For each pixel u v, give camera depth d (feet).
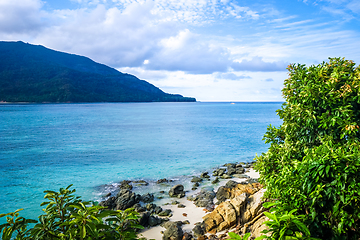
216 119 295.69
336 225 16.44
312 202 16.48
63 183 63.31
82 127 202.59
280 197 20.95
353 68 25.99
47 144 122.52
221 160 88.94
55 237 13.78
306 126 25.55
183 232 36.01
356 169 15.12
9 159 90.53
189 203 48.83
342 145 22.30
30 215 45.55
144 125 222.07
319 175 16.37
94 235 12.05
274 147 28.55
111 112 450.30
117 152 103.24
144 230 37.47
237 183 56.24
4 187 60.34
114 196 53.26
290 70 28.94
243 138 141.79
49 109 524.93
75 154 99.30
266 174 27.86
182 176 69.21
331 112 24.11
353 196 14.92
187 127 204.54
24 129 186.70
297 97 27.04
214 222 35.06
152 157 93.76
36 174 71.46
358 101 22.93
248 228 31.89
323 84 24.80
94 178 67.51
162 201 50.24
